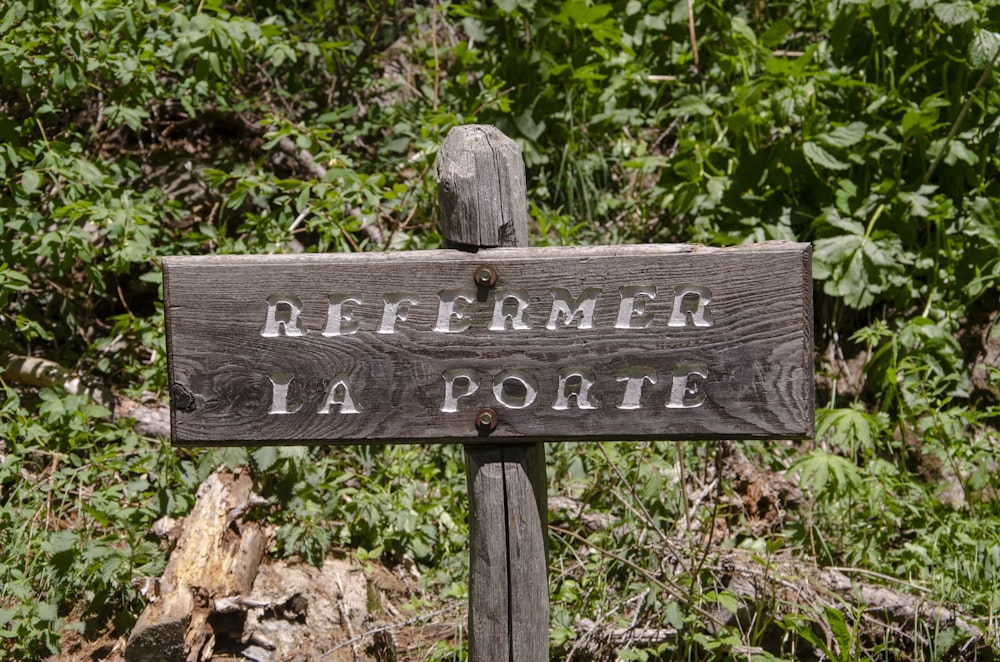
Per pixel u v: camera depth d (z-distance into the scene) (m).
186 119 5.39
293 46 4.89
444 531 3.75
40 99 4.37
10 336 3.93
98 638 3.14
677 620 2.99
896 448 4.23
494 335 2.22
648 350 2.19
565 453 3.93
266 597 3.24
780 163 4.56
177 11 4.31
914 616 3.25
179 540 3.26
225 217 5.04
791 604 3.14
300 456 3.56
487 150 2.29
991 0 4.38
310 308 2.24
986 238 4.31
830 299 4.68
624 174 5.45
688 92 5.27
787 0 5.32
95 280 4.01
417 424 2.24
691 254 2.17
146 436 4.05
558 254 2.20
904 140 4.45
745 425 2.17
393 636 3.29
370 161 5.17
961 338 4.53
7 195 4.32
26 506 3.46
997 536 3.51
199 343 2.25
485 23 5.56
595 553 3.51
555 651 3.17
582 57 5.25
